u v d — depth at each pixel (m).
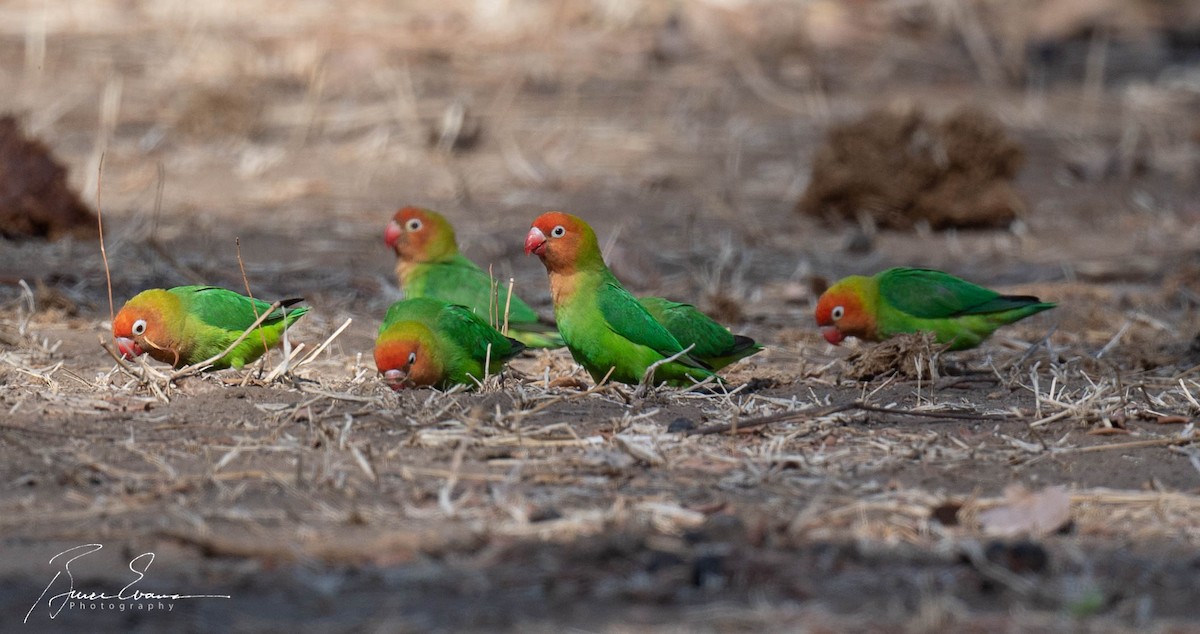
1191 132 26.92
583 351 11.66
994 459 9.53
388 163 23.38
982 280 17.86
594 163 23.84
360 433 9.73
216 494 8.44
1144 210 22.25
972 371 12.52
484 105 26.50
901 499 8.55
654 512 8.20
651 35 30.95
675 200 22.06
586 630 6.58
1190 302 16.11
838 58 30.69
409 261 14.28
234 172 22.45
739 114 27.02
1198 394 11.57
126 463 8.93
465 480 8.79
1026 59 31.81
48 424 9.65
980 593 7.21
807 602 7.01
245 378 11.06
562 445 9.55
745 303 16.41
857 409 10.71
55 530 7.81
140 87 26.09
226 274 16.33
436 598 6.99
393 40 29.16
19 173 17.39
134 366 11.43
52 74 26.41
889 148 20.95
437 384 11.26
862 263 18.88
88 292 14.99
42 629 6.52
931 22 33.06
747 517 8.16
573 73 28.62
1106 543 7.97
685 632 6.58
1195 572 7.52
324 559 7.45
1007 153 20.95
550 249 11.44
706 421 10.25
